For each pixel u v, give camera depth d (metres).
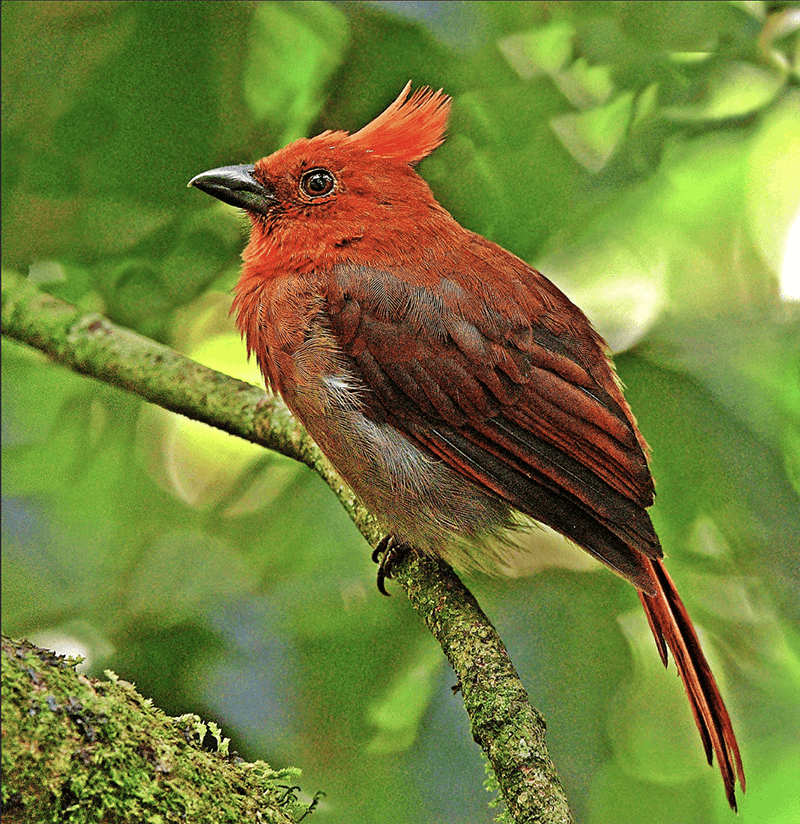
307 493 3.37
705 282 3.37
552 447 3.31
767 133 3.37
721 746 3.29
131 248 3.36
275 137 3.36
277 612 3.36
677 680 3.36
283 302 3.31
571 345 3.31
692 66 3.35
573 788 3.34
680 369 3.34
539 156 3.35
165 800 3.21
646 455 3.32
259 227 3.33
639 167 3.35
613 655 3.35
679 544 3.34
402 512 3.31
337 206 3.32
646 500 3.30
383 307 3.31
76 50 3.34
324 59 3.35
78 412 3.38
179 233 3.36
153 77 3.34
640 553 3.30
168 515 3.38
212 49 3.34
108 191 3.35
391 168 3.32
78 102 3.34
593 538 3.31
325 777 3.35
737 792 3.36
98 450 3.38
